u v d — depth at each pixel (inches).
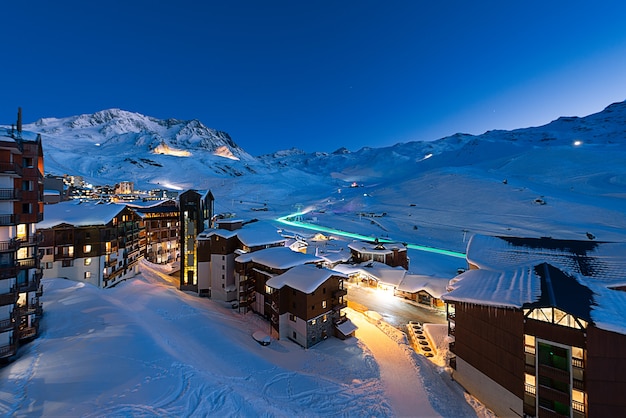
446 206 5359.3
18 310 939.3
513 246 1188.5
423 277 1989.4
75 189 4384.8
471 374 972.6
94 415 656.4
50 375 786.8
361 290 2080.5
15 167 908.6
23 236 1002.1
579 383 741.3
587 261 998.4
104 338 984.9
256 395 858.8
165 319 1338.6
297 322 1325.0
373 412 874.8
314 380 1007.0
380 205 6003.9
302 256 1616.6
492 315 900.6
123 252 1918.1
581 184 5959.6
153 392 755.4
